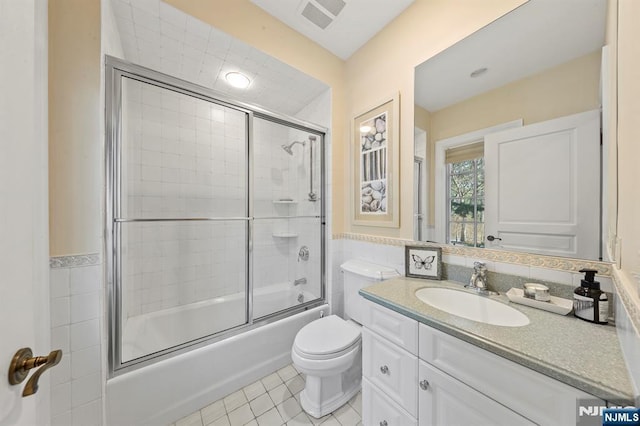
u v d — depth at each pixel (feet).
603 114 2.78
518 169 3.54
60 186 3.21
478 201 4.00
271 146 7.77
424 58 4.71
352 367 4.94
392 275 5.01
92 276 3.43
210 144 6.85
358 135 6.32
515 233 3.57
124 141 4.73
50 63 3.14
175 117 6.25
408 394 3.09
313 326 5.02
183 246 6.53
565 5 3.12
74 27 3.31
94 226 3.44
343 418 4.24
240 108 5.99
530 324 2.63
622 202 1.95
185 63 5.55
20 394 1.41
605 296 2.62
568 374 1.84
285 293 7.87
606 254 2.76
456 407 2.59
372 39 5.88
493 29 3.76
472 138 4.06
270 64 5.58
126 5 4.00
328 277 6.81
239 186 7.24
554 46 3.20
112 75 3.98
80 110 3.34
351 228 6.63
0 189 1.28
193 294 6.68
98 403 3.45
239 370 4.99
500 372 2.26
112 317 3.87
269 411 4.38
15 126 1.41
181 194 6.45
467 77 4.10
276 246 8.14
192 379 4.38
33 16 1.58
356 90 6.36
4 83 1.31
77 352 3.31
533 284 3.26
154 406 3.97
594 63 2.87
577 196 3.01
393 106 5.30
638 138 1.54
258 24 5.09
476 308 3.61
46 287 1.85
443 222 4.49
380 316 3.52
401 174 5.23
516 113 3.55
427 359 2.86
